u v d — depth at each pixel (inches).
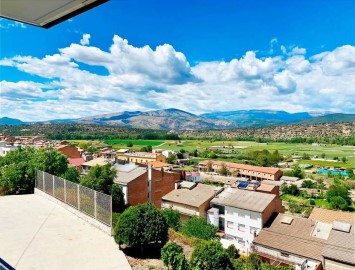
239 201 1402.6
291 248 1040.8
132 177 1472.7
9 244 344.2
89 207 436.5
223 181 3073.3
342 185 2999.5
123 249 348.2
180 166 4266.7
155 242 370.6
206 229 1099.9
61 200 521.0
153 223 348.2
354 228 987.3
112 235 381.4
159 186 1589.6
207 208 1496.1
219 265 301.3
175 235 429.7
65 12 108.7
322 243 1023.6
